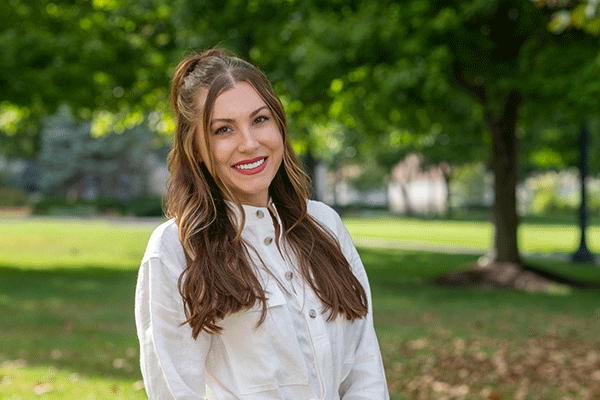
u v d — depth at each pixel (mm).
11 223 30969
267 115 1472
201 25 11992
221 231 1446
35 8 12039
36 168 49719
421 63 9680
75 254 18141
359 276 1688
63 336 7070
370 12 10453
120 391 4723
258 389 1375
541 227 35344
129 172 43000
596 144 22156
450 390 5312
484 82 11234
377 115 12703
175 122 1523
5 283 11867
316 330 1449
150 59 12742
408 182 50969
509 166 13000
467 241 24891
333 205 50250
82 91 11641
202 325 1341
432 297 11328
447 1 10328
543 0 6312
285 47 11930
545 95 11305
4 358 5809
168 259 1392
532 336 7883
